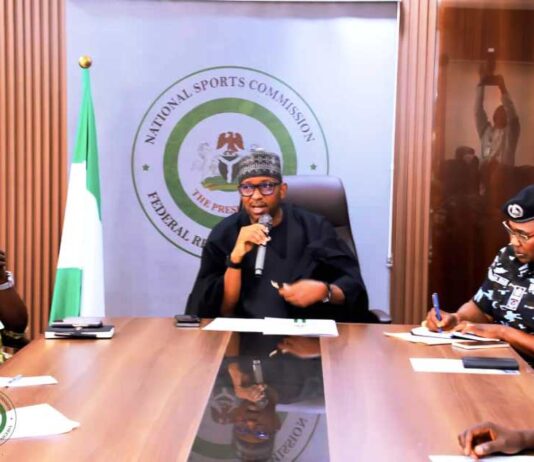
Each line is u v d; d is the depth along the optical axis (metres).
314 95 3.88
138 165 3.90
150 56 3.88
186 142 3.91
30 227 3.91
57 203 3.92
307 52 3.86
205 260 3.15
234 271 2.94
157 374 1.93
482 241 3.83
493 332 2.40
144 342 2.32
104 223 3.91
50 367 1.99
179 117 3.90
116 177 3.90
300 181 3.40
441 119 3.82
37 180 3.90
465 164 3.82
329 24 3.85
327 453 1.39
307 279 2.99
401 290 3.92
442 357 2.18
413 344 2.36
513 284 2.63
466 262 3.84
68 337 2.36
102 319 2.71
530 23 3.75
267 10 3.86
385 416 1.61
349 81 3.86
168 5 3.86
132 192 3.91
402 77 3.86
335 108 3.87
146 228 3.92
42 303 3.94
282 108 3.89
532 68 3.77
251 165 3.08
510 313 2.61
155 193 3.92
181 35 3.88
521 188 3.80
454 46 3.80
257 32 3.87
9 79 3.86
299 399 1.73
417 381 1.90
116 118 3.89
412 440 1.46
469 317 2.70
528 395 1.78
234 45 3.88
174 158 3.91
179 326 2.58
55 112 3.89
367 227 3.89
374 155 3.88
